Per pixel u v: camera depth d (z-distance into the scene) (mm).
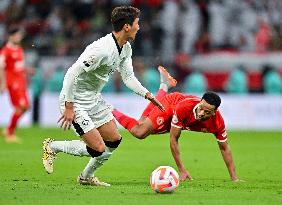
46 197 27516
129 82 31828
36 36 94500
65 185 32594
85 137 30875
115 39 30094
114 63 30516
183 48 95688
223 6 100438
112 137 31859
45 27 95500
